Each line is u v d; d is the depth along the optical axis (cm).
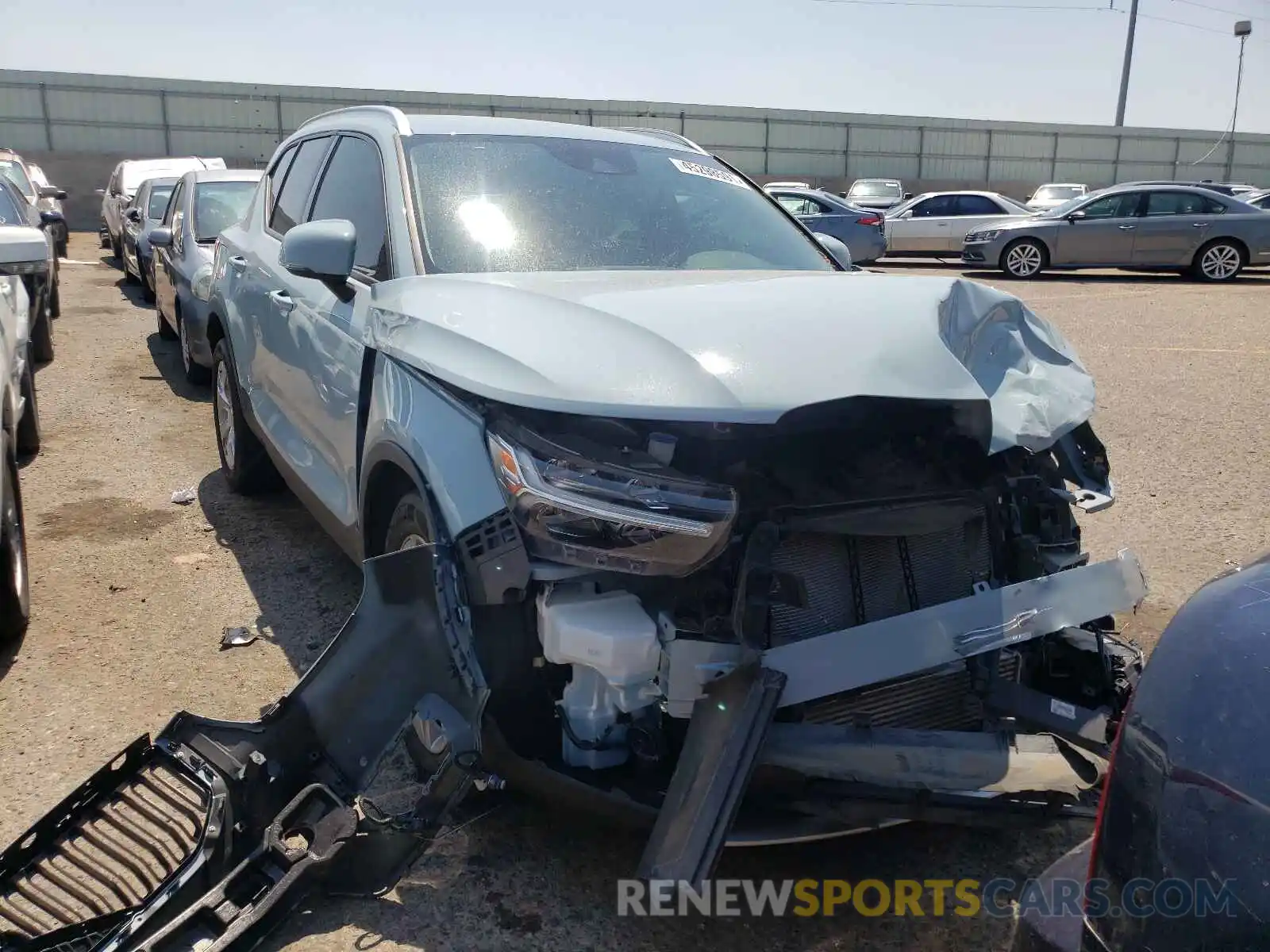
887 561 260
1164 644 159
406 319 292
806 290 284
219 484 600
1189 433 720
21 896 237
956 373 246
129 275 1533
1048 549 278
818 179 4134
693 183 412
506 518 237
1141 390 848
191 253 809
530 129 409
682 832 209
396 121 389
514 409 246
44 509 550
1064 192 2802
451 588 237
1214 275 1741
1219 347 1051
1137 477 627
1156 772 145
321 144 461
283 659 389
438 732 242
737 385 229
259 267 473
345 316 345
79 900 235
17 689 362
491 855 280
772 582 236
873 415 248
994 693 244
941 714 258
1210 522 549
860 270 409
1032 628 246
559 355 244
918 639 237
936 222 2120
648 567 225
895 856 286
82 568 471
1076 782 237
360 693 253
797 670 227
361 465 314
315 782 253
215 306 540
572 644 229
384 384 297
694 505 225
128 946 220
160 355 994
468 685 229
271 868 235
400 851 245
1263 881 128
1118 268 1825
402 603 249
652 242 364
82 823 256
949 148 4262
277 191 505
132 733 337
